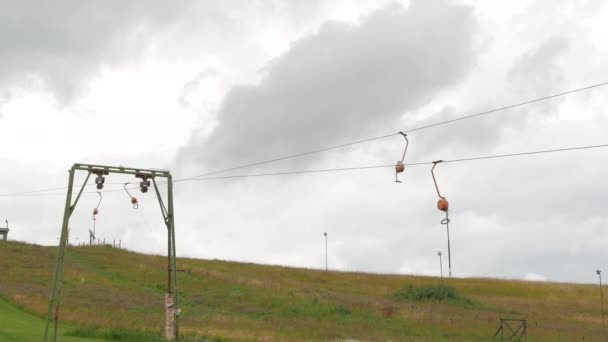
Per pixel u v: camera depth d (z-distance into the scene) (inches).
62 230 1019.3
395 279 3533.5
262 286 2625.5
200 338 1195.9
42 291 2054.6
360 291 2906.0
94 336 1154.7
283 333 1519.4
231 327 1582.2
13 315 1497.3
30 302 1716.3
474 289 3245.6
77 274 2610.7
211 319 1775.3
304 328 1681.8
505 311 2444.6
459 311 2349.9
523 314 2352.4
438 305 2496.3
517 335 1770.4
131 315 1657.2
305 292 2571.4
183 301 2246.6
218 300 2309.3
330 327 1758.1
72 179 1033.5
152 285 2556.6
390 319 2030.0
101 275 2684.5
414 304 2479.1
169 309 1125.7
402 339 1541.6
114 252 3506.4
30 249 3235.7
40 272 2566.4
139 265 3058.6
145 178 1123.3
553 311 2534.5
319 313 2123.5
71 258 3120.1
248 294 2423.7
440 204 721.6
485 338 1708.9
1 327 1235.9
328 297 2456.9
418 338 1600.6
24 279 2353.6
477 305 2551.7
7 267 2620.6
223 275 2844.5
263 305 2240.4
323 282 3218.5
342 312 2145.7
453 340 1622.8
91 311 1660.9
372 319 2020.2
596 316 2433.6
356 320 1993.1
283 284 2869.1
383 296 2731.3
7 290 1966.0
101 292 2201.0
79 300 1927.9
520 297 3009.4
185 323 1606.8
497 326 1946.4
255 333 1435.8
